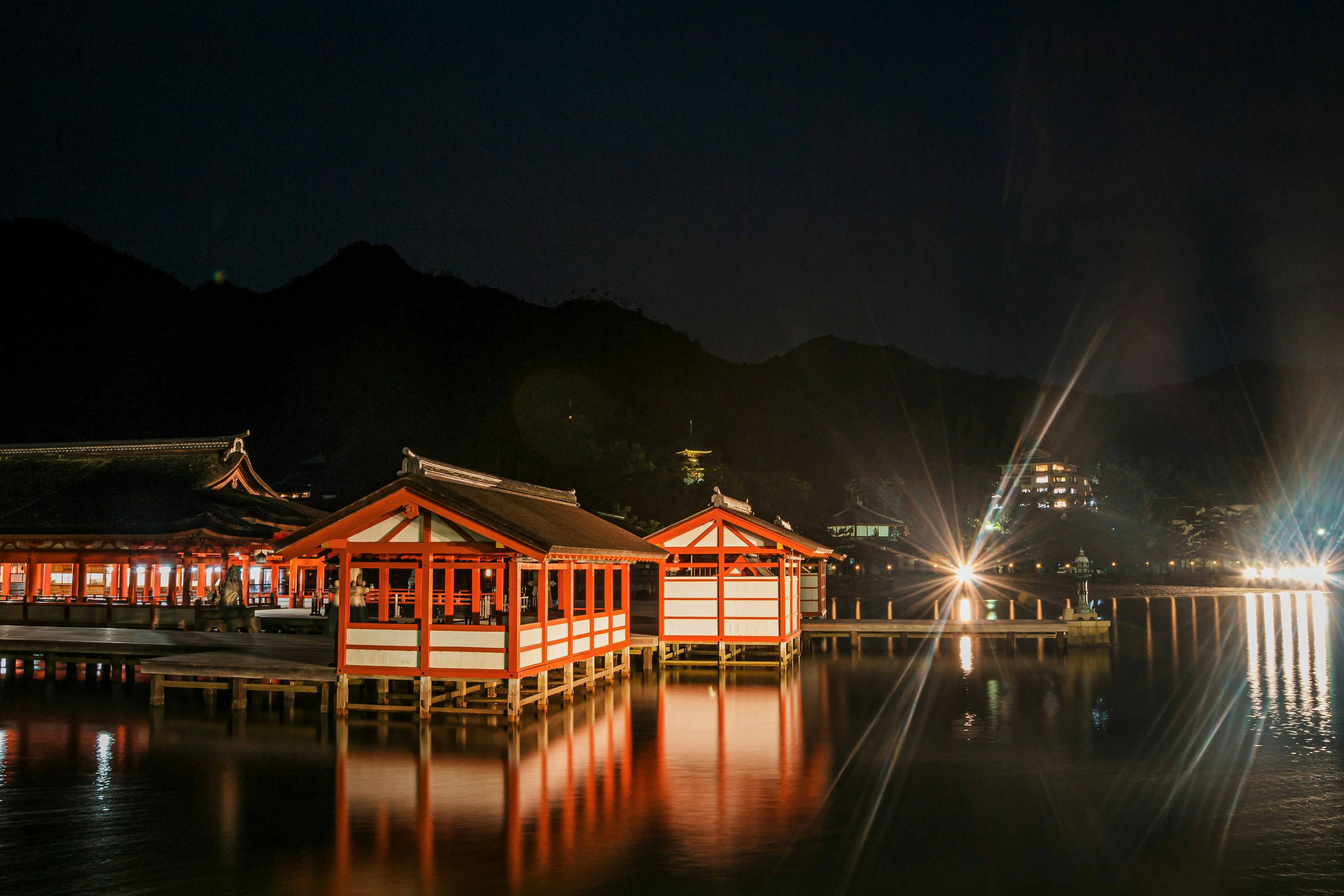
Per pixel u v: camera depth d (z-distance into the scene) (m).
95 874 10.41
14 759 16.02
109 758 16.11
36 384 150.25
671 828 12.03
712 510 28.39
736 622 28.34
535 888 9.95
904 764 15.76
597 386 176.75
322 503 79.25
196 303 188.88
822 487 160.75
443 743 17.27
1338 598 85.25
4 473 37.56
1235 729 19.34
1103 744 17.59
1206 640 41.34
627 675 26.80
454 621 26.05
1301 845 11.56
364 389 171.75
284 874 10.37
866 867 10.67
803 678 27.22
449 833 11.80
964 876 10.42
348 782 14.39
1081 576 93.25
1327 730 19.27
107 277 178.88
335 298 199.75
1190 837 11.84
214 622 31.30
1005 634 35.44
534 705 21.03
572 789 13.94
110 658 25.20
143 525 32.97
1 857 10.98
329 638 27.44
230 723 19.11
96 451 38.81
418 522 18.89
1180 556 120.94
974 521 132.00
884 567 100.94
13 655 25.75
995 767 15.59
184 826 12.13
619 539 25.69
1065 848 11.39
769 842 11.55
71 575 39.97
